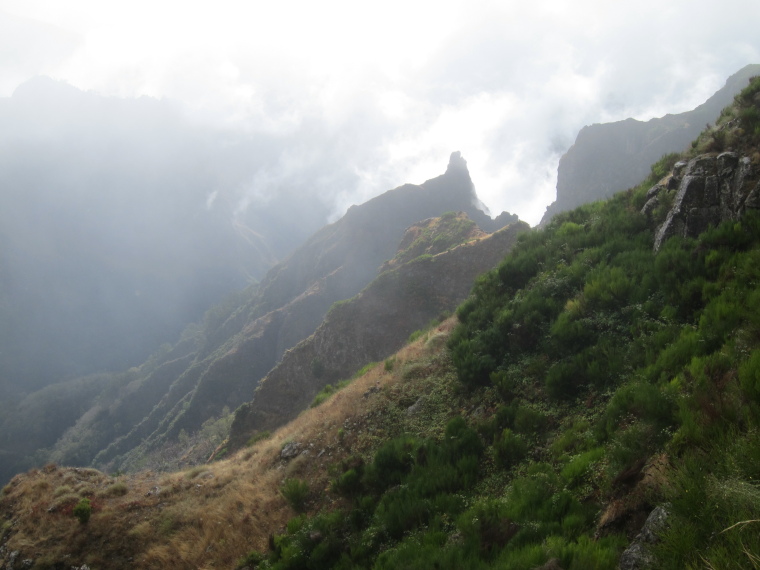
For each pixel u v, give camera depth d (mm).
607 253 11000
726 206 9000
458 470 7805
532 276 12438
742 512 3260
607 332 8703
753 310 6426
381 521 7445
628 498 4797
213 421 89000
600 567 4023
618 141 127688
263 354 109250
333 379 57656
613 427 6410
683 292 8070
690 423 4793
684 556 3355
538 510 5539
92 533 11547
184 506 12016
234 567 8859
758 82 10969
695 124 109312
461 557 5293
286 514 9797
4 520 13070
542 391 8609
